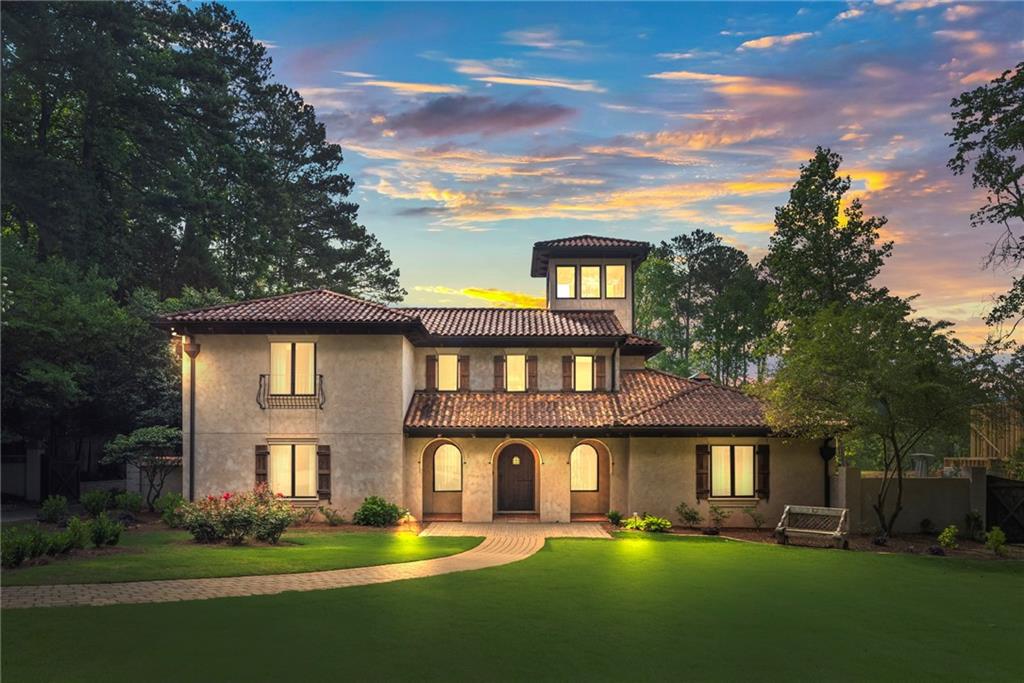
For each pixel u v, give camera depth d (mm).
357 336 29219
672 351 69625
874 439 36000
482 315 35000
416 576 18266
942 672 12203
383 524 27859
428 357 32875
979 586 19781
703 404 30562
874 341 26844
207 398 28953
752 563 21797
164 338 36125
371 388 29094
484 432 29547
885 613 16219
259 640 12734
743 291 59688
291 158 62031
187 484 28672
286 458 28969
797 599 17250
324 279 62125
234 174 48906
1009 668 12523
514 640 13070
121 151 41250
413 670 11445
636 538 25938
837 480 29000
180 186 42594
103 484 38719
